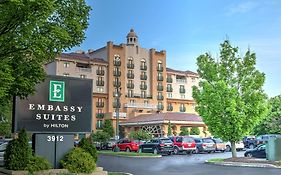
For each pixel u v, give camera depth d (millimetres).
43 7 9031
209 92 25109
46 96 15242
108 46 82000
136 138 47562
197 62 26500
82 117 15953
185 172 18344
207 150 37094
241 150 42094
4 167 14781
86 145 16266
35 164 14172
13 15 9266
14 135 16219
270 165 21219
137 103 82812
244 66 25250
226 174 17438
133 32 86750
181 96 92125
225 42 25766
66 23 11000
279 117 58094
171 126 65750
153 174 17422
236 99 24688
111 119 77625
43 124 15078
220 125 24781
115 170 19312
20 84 10438
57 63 73688
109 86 80625
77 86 15984
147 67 87312
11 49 10062
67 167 14789
